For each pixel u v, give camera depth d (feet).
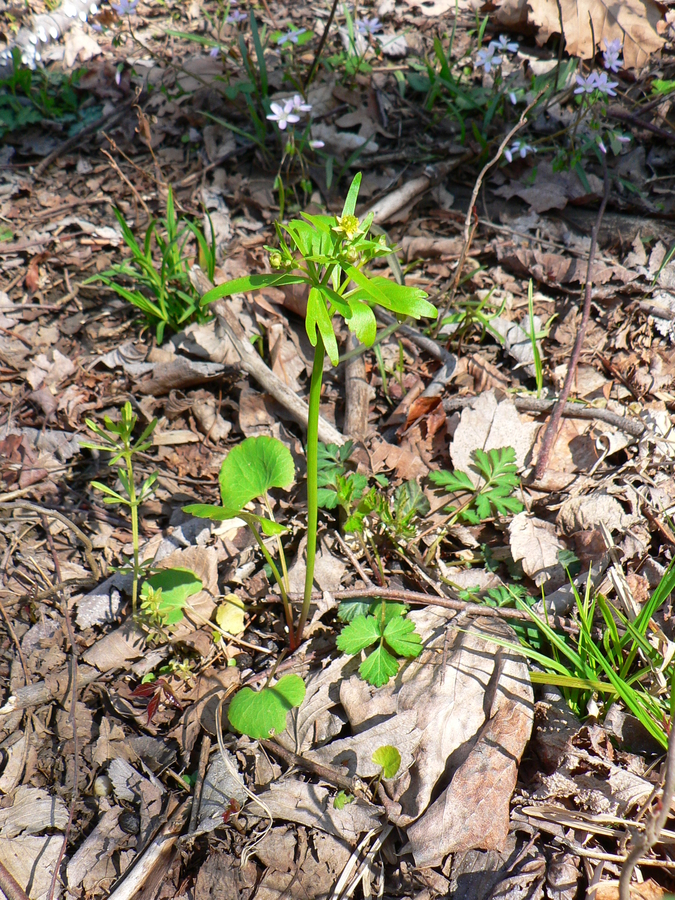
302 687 1.23
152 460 1.61
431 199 1.99
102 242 1.98
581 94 2.02
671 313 1.71
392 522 1.41
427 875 1.16
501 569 1.44
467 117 2.13
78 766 1.27
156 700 1.29
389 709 1.26
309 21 2.51
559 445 1.55
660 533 1.42
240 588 1.43
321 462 1.48
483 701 1.26
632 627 1.20
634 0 2.13
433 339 1.75
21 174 2.21
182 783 1.25
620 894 1.00
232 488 1.30
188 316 1.78
